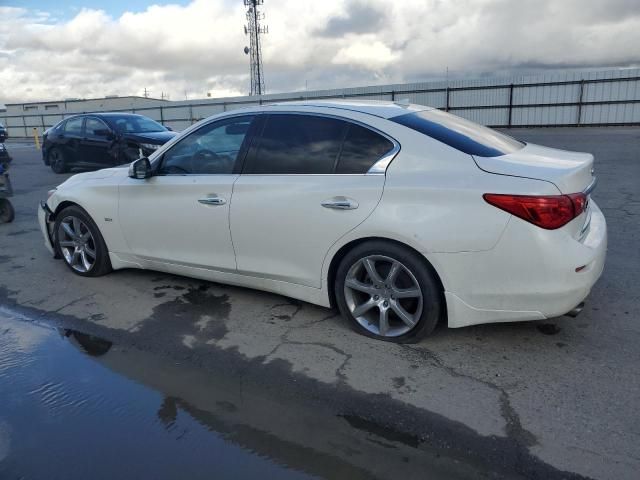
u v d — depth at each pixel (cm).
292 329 364
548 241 283
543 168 302
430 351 328
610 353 318
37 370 322
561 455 233
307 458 239
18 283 476
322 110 357
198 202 392
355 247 334
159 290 446
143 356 337
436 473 227
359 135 338
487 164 305
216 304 412
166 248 425
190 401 286
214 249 395
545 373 299
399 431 255
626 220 640
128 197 435
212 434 258
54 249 515
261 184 362
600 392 278
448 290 307
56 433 261
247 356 331
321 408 276
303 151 354
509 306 298
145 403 285
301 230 346
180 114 4247
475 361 314
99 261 472
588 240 309
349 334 354
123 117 1277
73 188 477
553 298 289
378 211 315
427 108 396
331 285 358
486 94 3108
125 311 405
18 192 1048
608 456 231
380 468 231
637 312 373
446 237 298
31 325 387
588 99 2847
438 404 274
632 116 2770
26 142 3728
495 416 262
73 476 230
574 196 290
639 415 258
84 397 292
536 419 258
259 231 365
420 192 305
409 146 323
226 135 390
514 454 235
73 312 407
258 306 405
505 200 286
